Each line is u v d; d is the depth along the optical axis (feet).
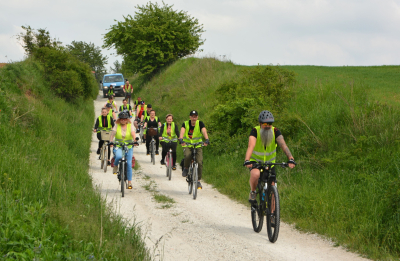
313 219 20.98
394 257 15.56
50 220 14.51
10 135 32.37
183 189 31.35
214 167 37.91
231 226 20.88
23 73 62.18
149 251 15.10
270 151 18.44
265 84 49.60
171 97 89.20
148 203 26.05
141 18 131.54
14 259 11.07
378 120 32.40
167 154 35.81
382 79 75.05
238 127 45.39
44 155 31.09
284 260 15.56
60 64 75.87
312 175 28.73
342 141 32.37
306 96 45.68
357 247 16.70
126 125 28.48
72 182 25.16
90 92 90.48
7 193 16.87
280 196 25.73
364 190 23.18
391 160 25.95
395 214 18.61
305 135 35.29
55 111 61.05
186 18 136.05
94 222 16.29
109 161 37.63
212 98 70.03
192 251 16.57
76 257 11.83
